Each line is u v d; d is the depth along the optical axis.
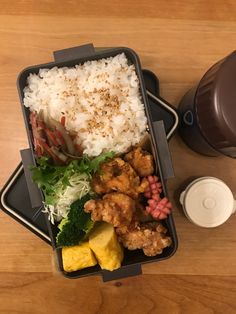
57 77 0.28
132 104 0.29
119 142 0.29
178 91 0.32
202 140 0.28
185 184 0.31
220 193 0.30
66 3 0.31
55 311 0.31
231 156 0.29
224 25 0.32
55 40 0.31
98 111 0.29
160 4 0.32
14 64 0.31
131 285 0.31
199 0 0.32
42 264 0.31
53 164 0.27
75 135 0.29
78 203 0.26
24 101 0.28
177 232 0.31
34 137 0.27
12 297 0.31
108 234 0.26
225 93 0.25
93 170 0.27
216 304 0.31
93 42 0.31
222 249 0.31
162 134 0.27
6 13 0.31
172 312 0.31
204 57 0.32
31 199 0.28
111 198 0.26
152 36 0.31
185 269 0.31
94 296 0.31
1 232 0.30
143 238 0.26
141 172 0.27
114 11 0.31
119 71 0.29
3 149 0.31
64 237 0.26
